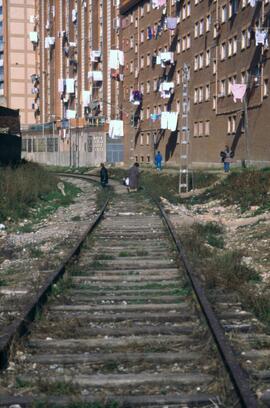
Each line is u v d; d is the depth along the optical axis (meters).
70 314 8.68
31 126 106.81
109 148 79.44
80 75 90.56
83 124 89.00
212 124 53.50
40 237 18.12
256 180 28.23
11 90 112.69
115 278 11.22
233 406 5.41
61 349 7.19
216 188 31.19
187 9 59.62
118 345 7.29
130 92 76.06
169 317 8.49
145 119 72.19
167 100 64.38
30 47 113.06
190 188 35.66
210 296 9.55
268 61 41.72
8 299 9.73
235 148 48.28
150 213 24.38
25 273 12.18
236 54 47.72
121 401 5.57
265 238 15.93
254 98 44.19
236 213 23.58
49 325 8.07
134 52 74.56
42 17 106.62
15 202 25.22
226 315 8.63
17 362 6.71
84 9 87.75
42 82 107.12
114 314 8.66
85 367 6.61
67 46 94.12
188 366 6.57
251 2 41.16
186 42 60.19
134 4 73.00
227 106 49.97
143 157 73.00
